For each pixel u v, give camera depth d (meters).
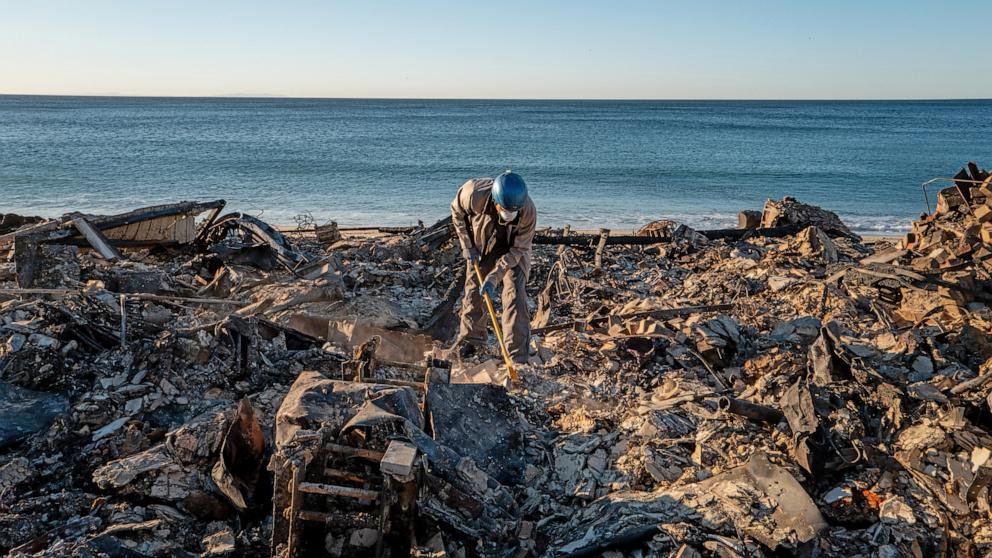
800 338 6.11
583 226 23.59
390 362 5.33
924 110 185.00
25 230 8.48
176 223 9.70
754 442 4.22
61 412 4.51
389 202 29.12
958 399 4.44
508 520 3.52
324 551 3.32
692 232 11.81
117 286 7.54
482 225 5.97
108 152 50.41
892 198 31.70
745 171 42.84
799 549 3.27
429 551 3.29
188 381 4.87
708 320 6.28
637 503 3.65
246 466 3.78
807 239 10.34
